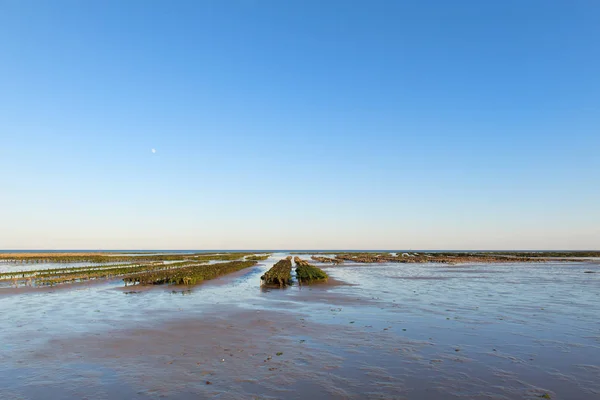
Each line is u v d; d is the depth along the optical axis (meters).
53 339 15.80
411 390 10.53
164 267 63.06
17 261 95.25
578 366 12.50
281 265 63.69
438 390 10.52
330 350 14.23
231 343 15.17
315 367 12.36
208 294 29.81
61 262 89.69
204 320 19.45
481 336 16.30
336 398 10.01
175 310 22.39
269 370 12.08
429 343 15.19
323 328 17.73
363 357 13.41
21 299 27.16
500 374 11.75
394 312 21.78
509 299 26.98
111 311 22.14
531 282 39.78
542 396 10.15
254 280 42.12
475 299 26.94
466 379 11.34
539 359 13.21
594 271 57.34
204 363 12.76
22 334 16.66
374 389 10.59
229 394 10.26
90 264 79.19
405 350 14.22
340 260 96.31
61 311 22.22
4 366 12.54
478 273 52.97
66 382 11.15
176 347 14.62
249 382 11.09
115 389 10.62
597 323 18.89
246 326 18.12
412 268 65.19
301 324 18.56
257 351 14.11
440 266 71.25
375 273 53.16
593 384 10.98
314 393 10.32
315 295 29.06
